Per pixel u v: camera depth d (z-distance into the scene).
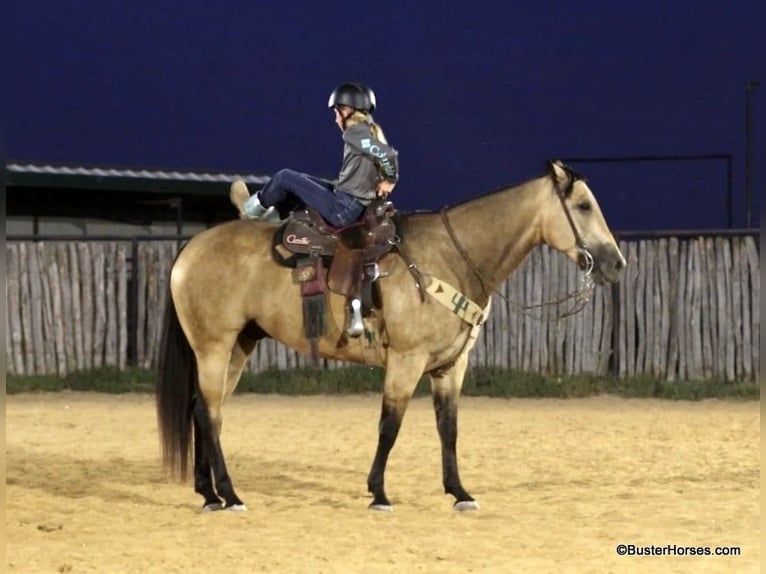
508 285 18.67
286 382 18.55
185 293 9.89
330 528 8.98
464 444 13.50
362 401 17.67
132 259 19.20
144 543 8.48
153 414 16.19
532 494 10.47
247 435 14.23
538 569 7.62
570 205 9.54
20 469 11.83
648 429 14.70
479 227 9.67
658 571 7.58
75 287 19.06
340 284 9.42
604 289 18.45
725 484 10.93
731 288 18.09
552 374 18.53
